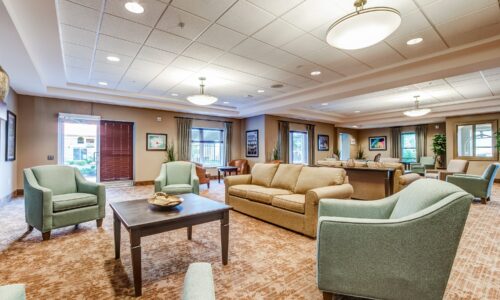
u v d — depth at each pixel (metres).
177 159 7.69
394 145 11.59
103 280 1.92
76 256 2.35
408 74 4.22
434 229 1.29
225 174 7.87
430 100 6.90
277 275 2.01
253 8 2.57
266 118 8.47
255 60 3.98
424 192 1.54
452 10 2.59
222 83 5.29
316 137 10.46
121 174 6.79
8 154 4.64
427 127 10.46
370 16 2.03
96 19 2.74
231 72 4.56
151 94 6.30
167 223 1.92
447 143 8.40
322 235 1.50
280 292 1.77
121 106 6.74
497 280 1.92
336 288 1.48
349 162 5.41
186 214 2.04
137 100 6.43
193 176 4.38
